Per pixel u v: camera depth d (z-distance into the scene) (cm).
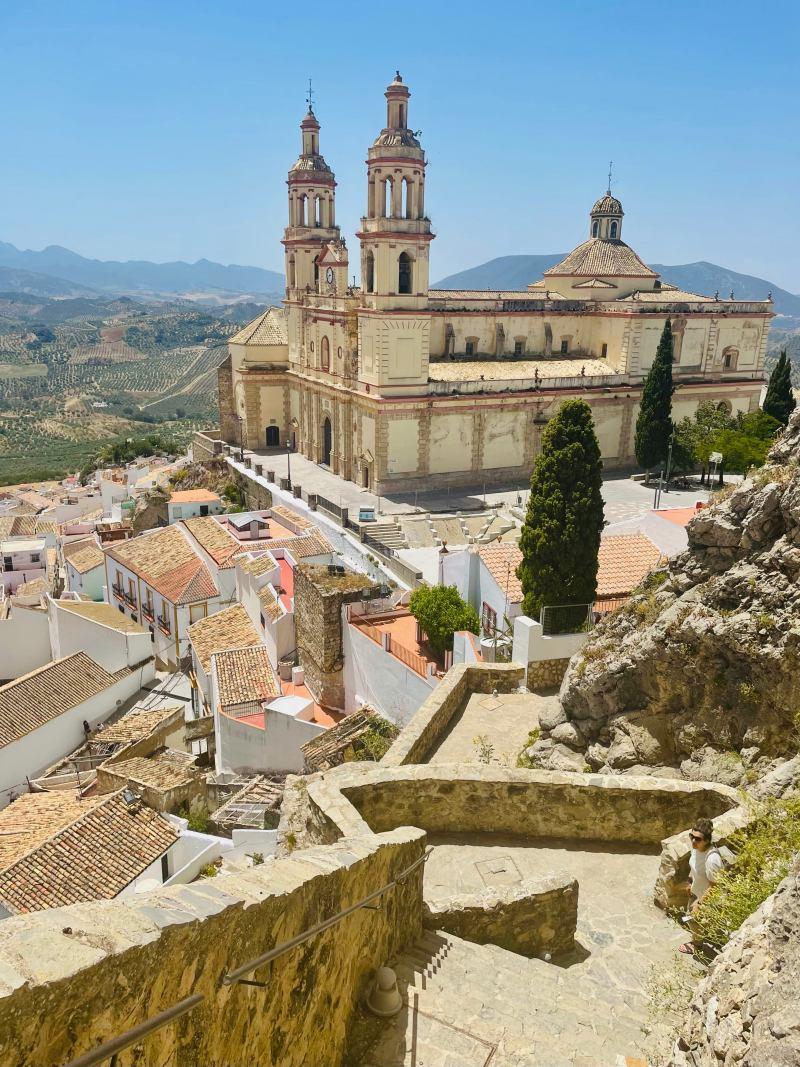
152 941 556
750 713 1570
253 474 7856
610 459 8138
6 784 3950
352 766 1739
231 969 660
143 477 10531
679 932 1309
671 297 8431
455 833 1566
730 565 1672
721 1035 747
